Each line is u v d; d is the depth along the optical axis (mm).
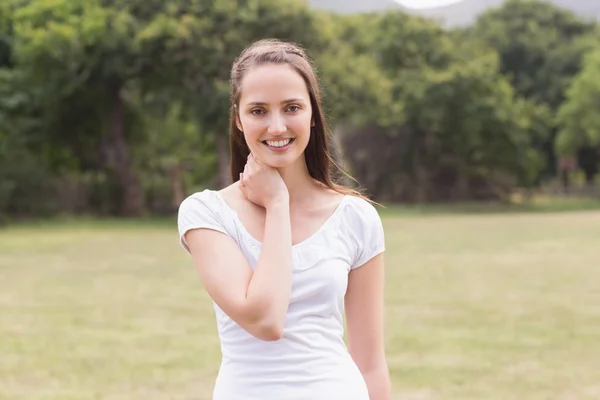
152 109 34125
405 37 46531
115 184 34156
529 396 6391
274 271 2146
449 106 43938
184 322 9680
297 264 2238
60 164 36375
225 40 29312
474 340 8508
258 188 2258
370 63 34188
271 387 2168
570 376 7020
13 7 34156
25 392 6566
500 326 9289
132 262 16438
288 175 2369
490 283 12984
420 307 10664
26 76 31875
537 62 57281
